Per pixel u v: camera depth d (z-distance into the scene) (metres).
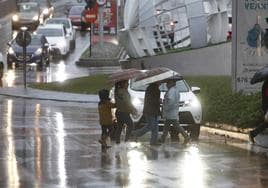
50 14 128.38
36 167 25.20
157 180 22.83
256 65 38.28
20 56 80.12
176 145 31.77
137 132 32.00
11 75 73.56
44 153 28.62
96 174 23.89
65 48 89.94
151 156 28.11
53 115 44.81
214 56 58.25
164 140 32.16
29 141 32.22
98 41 97.06
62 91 60.28
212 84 46.25
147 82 31.14
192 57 59.00
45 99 55.59
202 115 39.31
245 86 38.53
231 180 22.97
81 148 30.33
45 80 69.06
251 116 35.16
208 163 26.30
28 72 76.88
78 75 73.00
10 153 28.48
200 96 41.72
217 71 57.97
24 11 110.62
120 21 103.62
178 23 63.47
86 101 54.44
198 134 35.41
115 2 103.19
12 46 81.88
